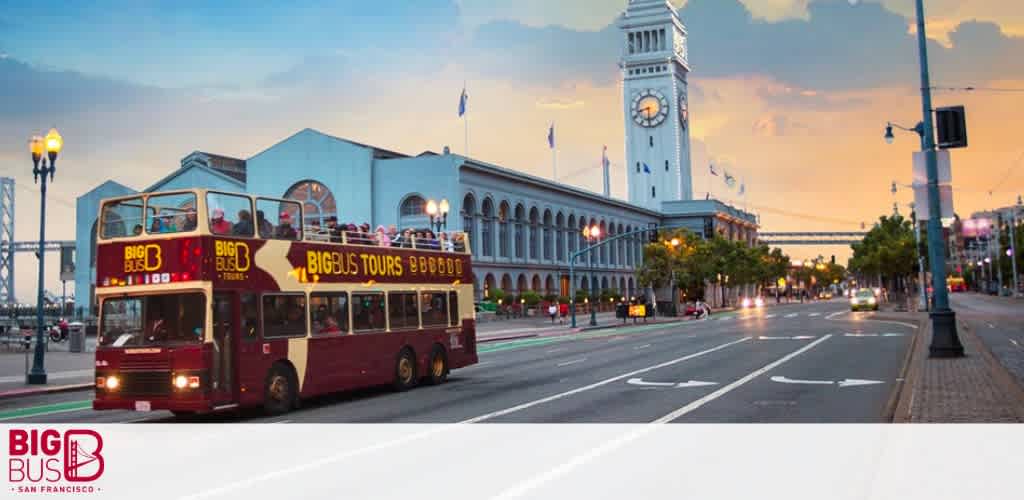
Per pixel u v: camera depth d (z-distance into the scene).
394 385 22.58
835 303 139.38
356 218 83.62
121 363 17.08
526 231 94.69
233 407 20.36
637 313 76.62
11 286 119.00
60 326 56.06
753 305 138.50
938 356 25.31
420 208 82.75
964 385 18.44
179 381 16.61
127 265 17.45
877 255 92.25
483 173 85.75
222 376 17.08
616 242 120.62
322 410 19.06
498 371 27.92
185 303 16.94
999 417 14.15
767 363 27.08
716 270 107.50
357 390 23.72
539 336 56.88
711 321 72.69
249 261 18.03
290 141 86.12
